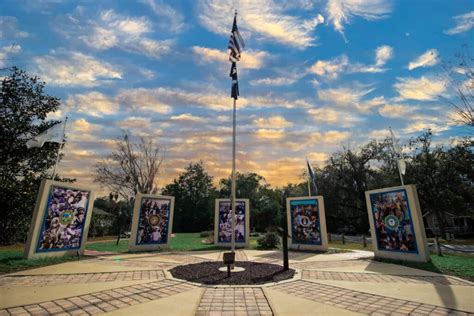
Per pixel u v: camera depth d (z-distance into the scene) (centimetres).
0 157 1499
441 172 3272
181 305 481
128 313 440
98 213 3338
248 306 479
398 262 979
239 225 1620
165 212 1516
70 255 1123
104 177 3197
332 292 571
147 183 3238
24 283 640
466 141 3120
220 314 439
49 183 1063
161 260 1021
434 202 3247
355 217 4022
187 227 4828
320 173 4103
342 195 4000
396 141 1152
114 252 1326
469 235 3447
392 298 527
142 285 621
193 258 1082
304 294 556
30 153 1575
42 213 1027
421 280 690
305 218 1470
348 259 1078
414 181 3356
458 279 698
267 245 1511
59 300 505
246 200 1653
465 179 3322
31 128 1593
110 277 709
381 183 3662
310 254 1250
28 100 1616
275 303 495
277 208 4512
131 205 3688
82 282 652
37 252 996
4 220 1477
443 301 505
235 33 1148
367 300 514
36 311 446
